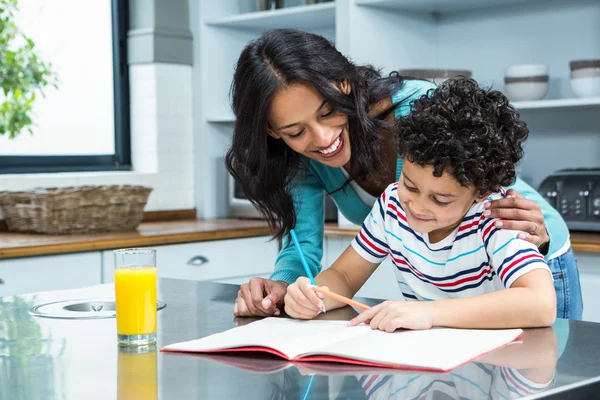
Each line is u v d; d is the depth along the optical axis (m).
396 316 1.27
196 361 1.13
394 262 1.59
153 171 3.92
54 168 3.68
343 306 1.55
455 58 3.67
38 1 3.63
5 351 1.21
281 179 1.74
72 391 0.98
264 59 1.50
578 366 1.06
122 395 0.96
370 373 1.04
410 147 1.29
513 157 1.37
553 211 1.79
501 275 1.39
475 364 1.07
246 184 1.73
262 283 1.54
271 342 1.19
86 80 3.84
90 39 3.85
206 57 4.03
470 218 1.44
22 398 0.96
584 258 2.79
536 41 3.43
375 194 1.85
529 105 3.10
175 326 1.39
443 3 3.45
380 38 3.47
